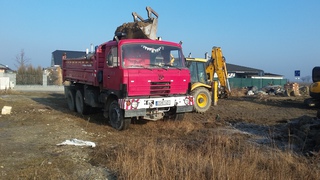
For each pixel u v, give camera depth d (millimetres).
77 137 7805
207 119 11281
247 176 4582
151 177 4648
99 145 6965
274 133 8562
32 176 4934
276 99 20469
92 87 10820
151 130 8812
